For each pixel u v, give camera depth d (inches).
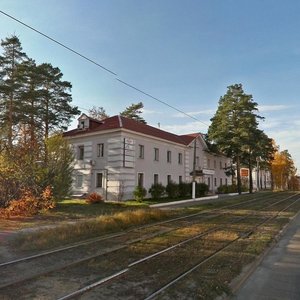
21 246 399.9
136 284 266.4
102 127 1330.0
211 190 1985.7
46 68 1380.4
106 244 428.5
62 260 343.9
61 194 882.8
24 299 231.5
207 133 2039.9
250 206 1063.0
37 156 848.3
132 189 1278.3
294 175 4057.6
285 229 583.2
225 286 261.0
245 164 2182.6
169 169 1555.1
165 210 857.5
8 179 752.3
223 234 510.3
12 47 1331.2
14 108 1302.9
